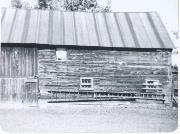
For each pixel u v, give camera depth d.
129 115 13.77
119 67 15.19
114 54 15.19
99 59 15.09
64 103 14.70
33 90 14.45
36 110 14.18
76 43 14.79
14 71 14.30
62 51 14.88
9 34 14.61
